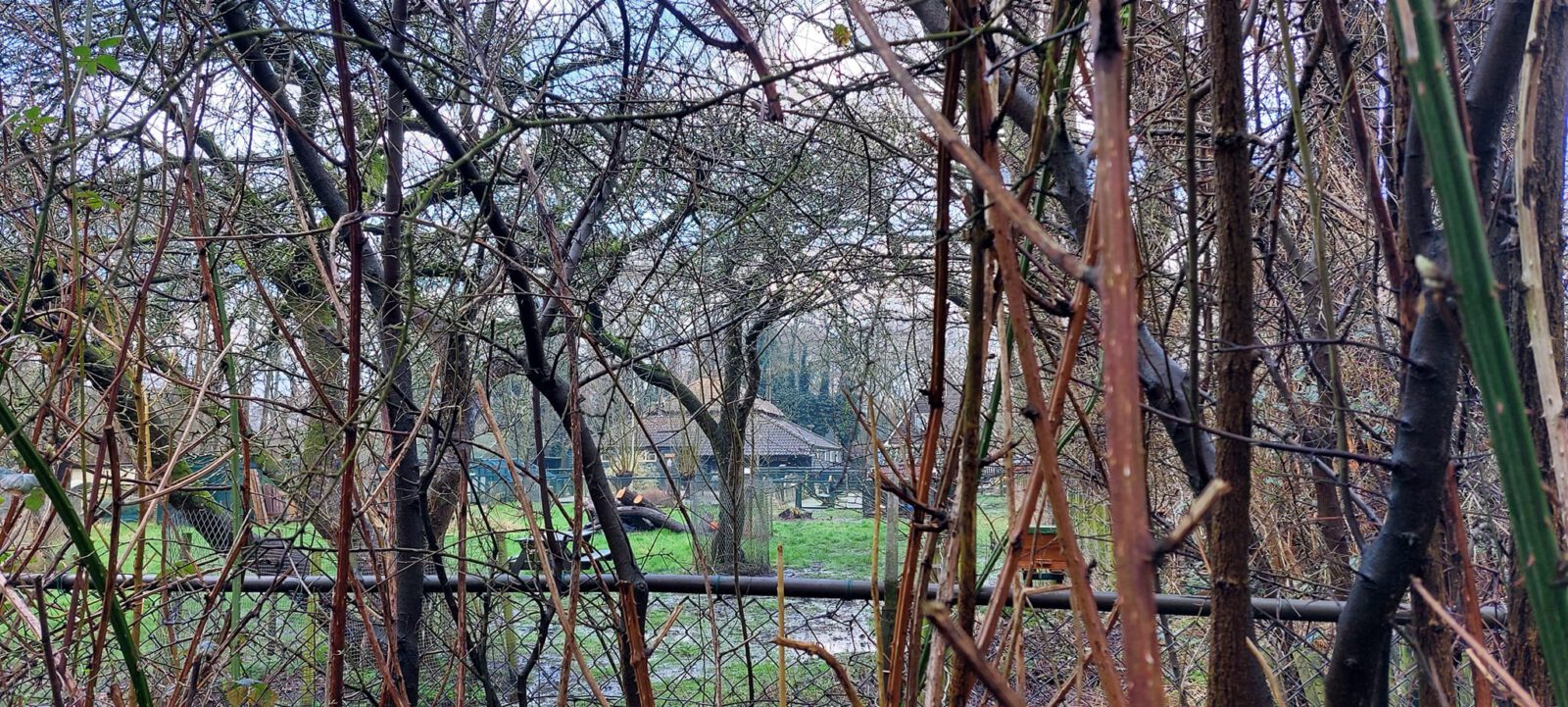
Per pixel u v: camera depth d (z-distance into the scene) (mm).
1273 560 3480
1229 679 1078
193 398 2285
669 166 3158
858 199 4090
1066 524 794
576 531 2131
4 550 1865
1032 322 1254
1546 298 1230
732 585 3254
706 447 5043
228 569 2098
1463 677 2219
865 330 4457
